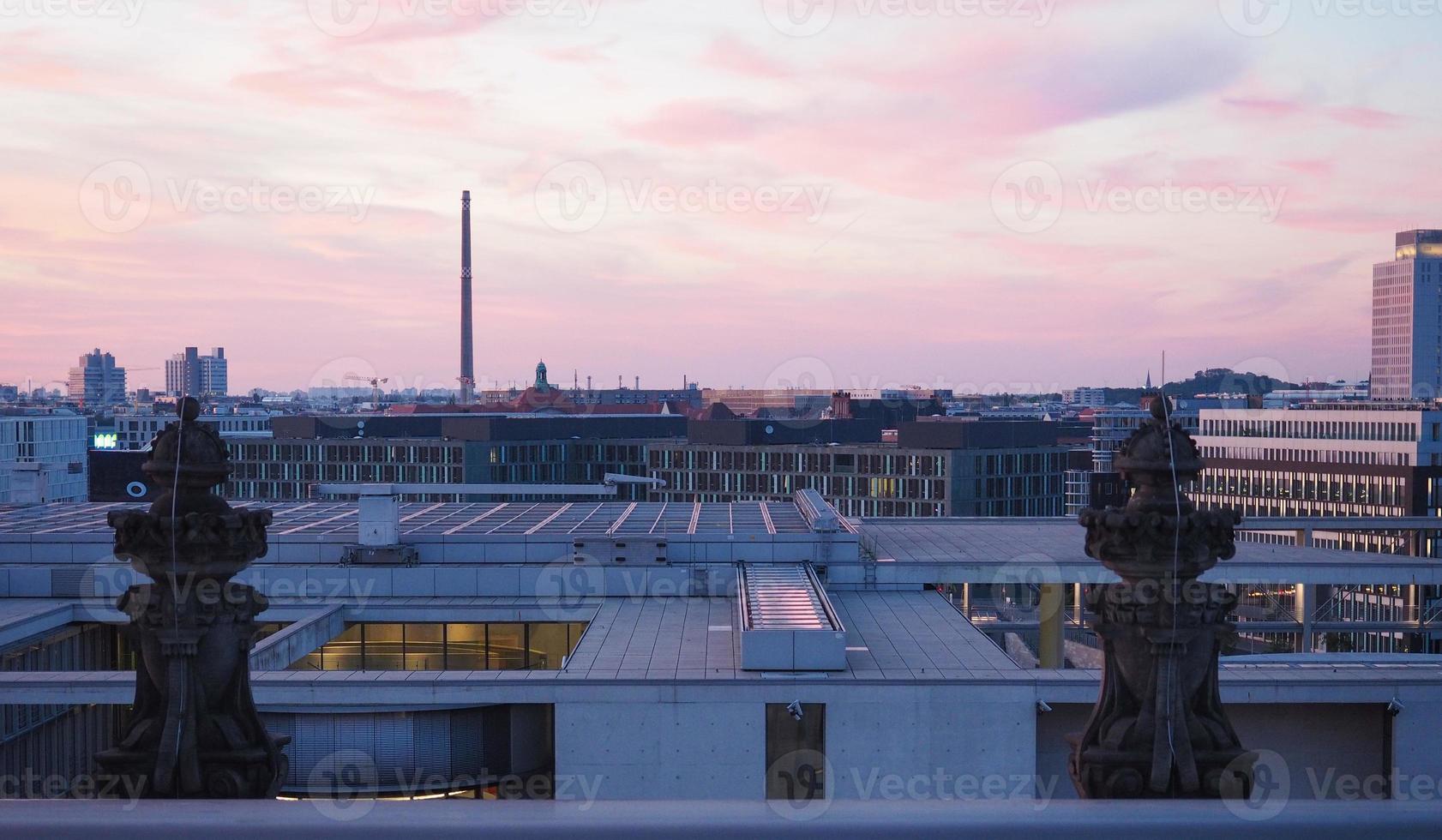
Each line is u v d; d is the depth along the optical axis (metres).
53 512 60.50
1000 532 59.84
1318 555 51.34
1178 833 3.11
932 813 3.12
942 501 197.50
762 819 3.10
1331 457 163.50
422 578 45.47
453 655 43.31
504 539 46.38
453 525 53.75
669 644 35.12
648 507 65.44
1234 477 178.88
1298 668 30.08
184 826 3.10
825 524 46.94
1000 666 31.64
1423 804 3.12
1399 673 28.80
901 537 57.88
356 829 3.09
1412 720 27.73
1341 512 161.75
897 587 46.75
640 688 29.45
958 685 29.20
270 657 34.38
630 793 29.55
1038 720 29.41
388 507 45.69
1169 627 9.47
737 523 54.59
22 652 39.25
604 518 57.78
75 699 28.23
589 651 33.81
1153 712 9.59
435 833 3.07
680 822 3.09
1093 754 9.62
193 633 9.43
